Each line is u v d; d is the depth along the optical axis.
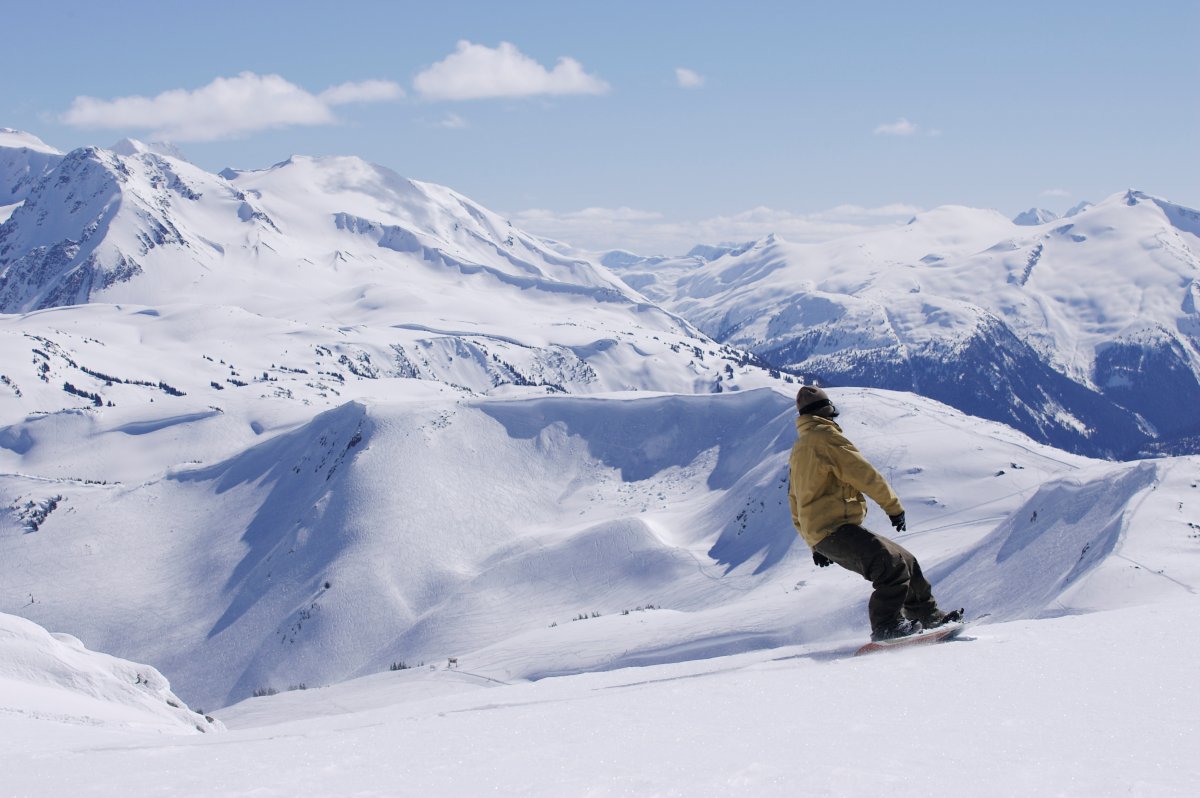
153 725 18.41
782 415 178.88
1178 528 51.81
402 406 193.50
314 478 179.75
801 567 113.50
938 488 124.19
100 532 177.25
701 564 128.62
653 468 181.88
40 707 17.44
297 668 128.12
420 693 76.00
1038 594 55.62
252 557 162.12
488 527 160.62
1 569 167.62
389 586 142.00
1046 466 128.62
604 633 87.00
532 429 191.38
